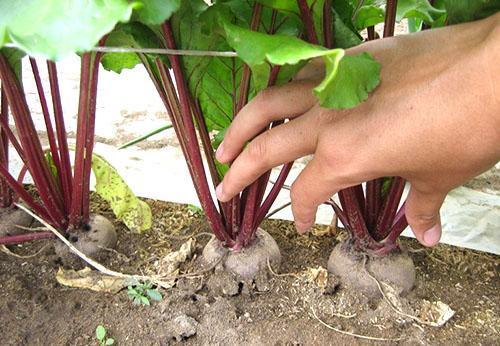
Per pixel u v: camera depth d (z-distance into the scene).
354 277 0.92
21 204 1.08
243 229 0.92
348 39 0.78
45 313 0.89
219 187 0.79
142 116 1.48
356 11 0.86
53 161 0.98
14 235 1.05
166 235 1.07
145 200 1.16
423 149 0.56
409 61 0.59
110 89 1.60
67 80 1.65
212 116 0.88
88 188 0.95
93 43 0.43
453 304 0.93
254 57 0.53
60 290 0.94
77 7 0.45
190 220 1.11
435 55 0.58
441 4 0.91
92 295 0.93
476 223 1.08
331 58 0.48
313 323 0.88
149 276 0.96
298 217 0.73
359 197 0.92
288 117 0.69
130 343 0.85
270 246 0.96
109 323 0.88
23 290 0.93
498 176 1.22
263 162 0.68
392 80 0.59
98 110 1.49
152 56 0.73
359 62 0.58
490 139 0.53
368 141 0.58
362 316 0.89
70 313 0.90
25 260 1.00
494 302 0.93
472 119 0.53
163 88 0.82
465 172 0.58
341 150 0.59
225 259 0.94
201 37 0.72
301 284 0.94
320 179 0.63
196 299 0.92
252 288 0.93
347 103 0.56
